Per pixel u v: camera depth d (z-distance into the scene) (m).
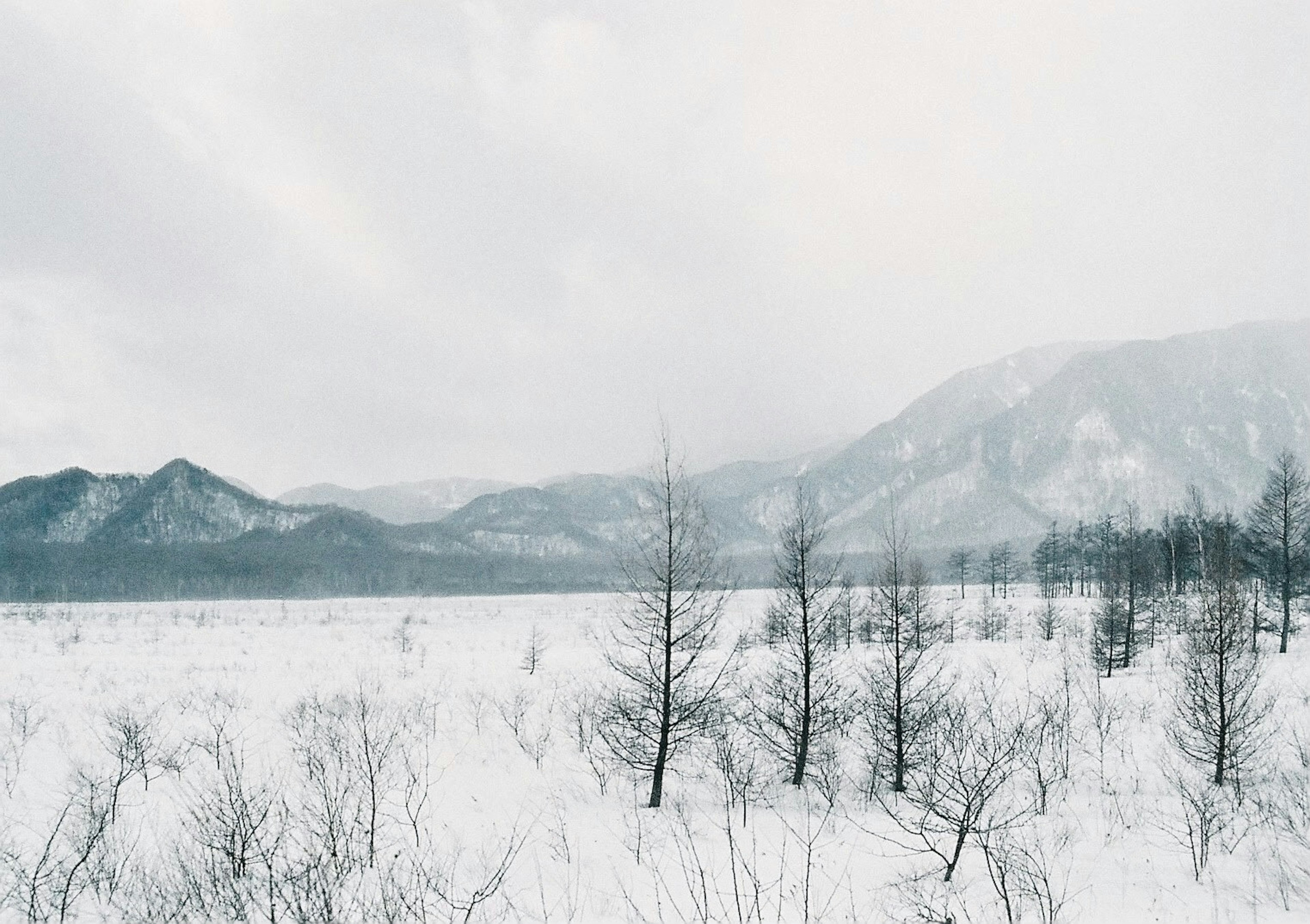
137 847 10.66
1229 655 16.88
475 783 15.45
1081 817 13.35
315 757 14.53
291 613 84.75
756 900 8.34
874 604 21.59
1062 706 22.72
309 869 8.46
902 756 15.89
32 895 8.40
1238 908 8.83
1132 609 34.50
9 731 18.22
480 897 8.66
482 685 27.70
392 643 46.78
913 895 9.52
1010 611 59.09
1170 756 17.38
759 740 18.64
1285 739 17.20
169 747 16.83
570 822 13.13
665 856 11.24
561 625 62.25
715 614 14.98
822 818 14.02
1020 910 8.87
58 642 42.41
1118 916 8.68
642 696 15.34
